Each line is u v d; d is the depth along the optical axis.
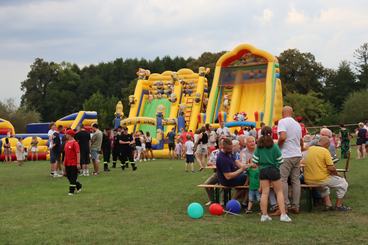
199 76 39.59
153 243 7.30
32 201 11.86
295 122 9.69
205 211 10.20
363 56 90.06
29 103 95.88
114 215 9.77
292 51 82.12
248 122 31.70
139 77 41.44
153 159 29.97
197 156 20.22
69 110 95.88
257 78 35.38
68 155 13.05
